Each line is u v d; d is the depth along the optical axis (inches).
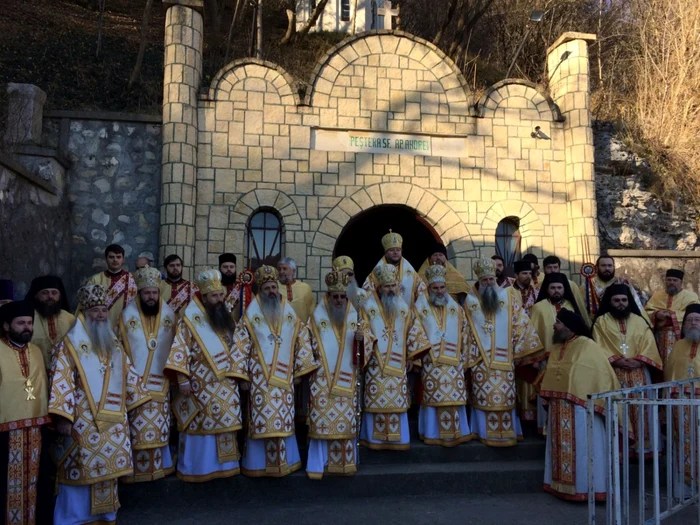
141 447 239.9
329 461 261.0
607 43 852.6
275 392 253.4
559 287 307.6
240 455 268.1
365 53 439.8
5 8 699.4
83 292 229.1
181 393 253.4
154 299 254.7
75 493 219.8
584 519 235.8
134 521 232.7
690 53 671.8
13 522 198.5
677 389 278.5
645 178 557.3
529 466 277.9
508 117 455.5
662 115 620.7
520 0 856.9
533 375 299.4
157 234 412.8
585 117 455.8
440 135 443.8
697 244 543.8
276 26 860.0
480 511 244.7
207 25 784.9
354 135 433.1
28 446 204.7
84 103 519.8
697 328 280.4
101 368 225.3
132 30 754.8
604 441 253.6
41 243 357.7
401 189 433.4
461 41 741.9
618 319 289.9
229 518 236.2
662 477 292.0
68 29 695.1
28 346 215.5
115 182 413.4
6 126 399.5
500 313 297.1
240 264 405.1
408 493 264.8
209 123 414.3
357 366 268.5
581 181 447.5
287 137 423.2
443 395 283.9
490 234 441.1
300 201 419.5
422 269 352.2
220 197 409.4
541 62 856.3
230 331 259.4
